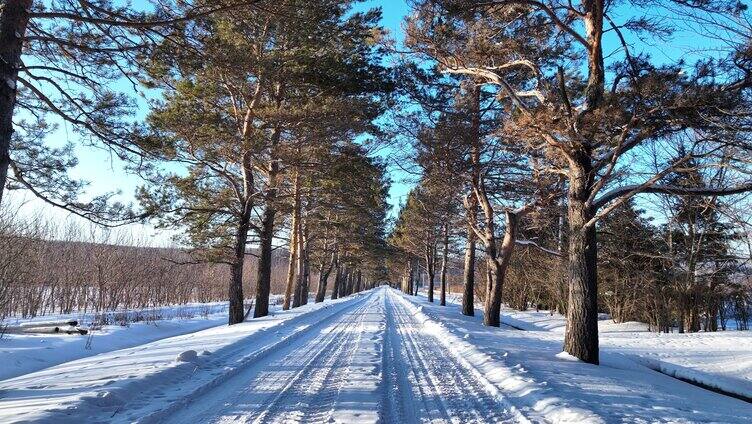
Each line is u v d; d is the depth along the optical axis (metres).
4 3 6.53
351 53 17.50
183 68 8.57
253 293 51.25
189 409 5.81
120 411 5.43
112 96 8.82
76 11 7.62
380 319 19.41
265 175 19.55
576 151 10.04
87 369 8.16
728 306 26.47
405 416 5.70
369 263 60.06
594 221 9.73
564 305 30.91
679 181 9.43
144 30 7.68
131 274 29.17
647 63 8.54
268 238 21.27
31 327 16.09
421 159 17.20
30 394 6.09
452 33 13.74
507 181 18.56
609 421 5.26
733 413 6.64
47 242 27.16
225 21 13.30
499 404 6.24
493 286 19.28
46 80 7.54
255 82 16.91
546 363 9.26
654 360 11.98
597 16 9.99
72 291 27.75
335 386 7.04
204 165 16.62
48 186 8.93
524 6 12.12
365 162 18.64
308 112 16.06
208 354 9.15
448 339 12.48
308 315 20.84
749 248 16.06
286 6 8.68
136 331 17.91
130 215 9.36
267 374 7.98
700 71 7.93
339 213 32.69
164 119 14.12
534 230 23.17
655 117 8.52
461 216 21.80
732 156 8.12
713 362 12.32
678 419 5.69
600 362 10.33
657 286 23.67
